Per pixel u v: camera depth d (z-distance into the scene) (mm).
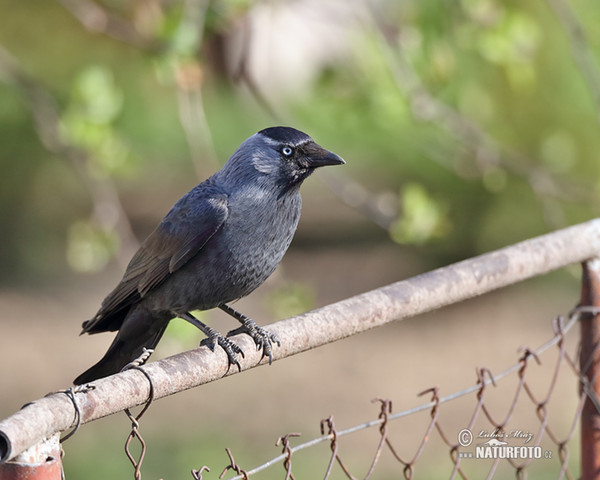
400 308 5305
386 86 11172
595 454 6020
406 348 18844
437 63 11109
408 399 16156
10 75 10742
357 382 17062
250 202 6695
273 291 10172
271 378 17188
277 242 6895
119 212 10945
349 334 5195
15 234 22719
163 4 9875
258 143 6832
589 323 6074
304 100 15797
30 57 16766
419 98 10820
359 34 11672
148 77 18047
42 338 18906
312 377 17250
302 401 16047
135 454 13125
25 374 17109
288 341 4969
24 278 22234
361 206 10633
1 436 3312
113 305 6914
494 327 19672
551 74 17391
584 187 11906
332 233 26328
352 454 13422
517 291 21328
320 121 16797
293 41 14344
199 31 9492
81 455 13062
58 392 3764
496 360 17938
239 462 13000
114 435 13953
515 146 17719
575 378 16469
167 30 9383
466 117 12773
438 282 5449
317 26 12641
